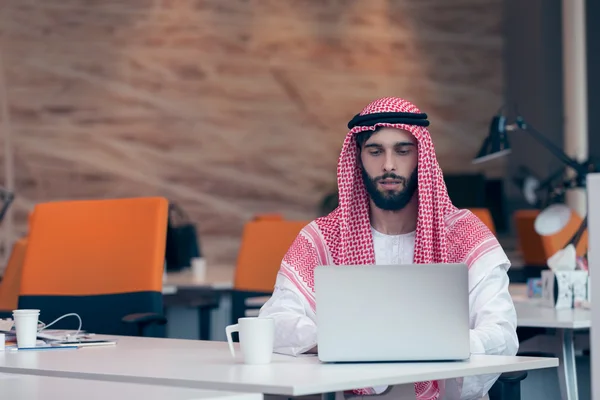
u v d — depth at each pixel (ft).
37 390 5.89
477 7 34.83
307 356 7.31
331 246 8.55
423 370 6.32
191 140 34.40
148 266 11.39
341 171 8.43
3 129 33.68
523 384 10.74
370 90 34.76
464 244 8.27
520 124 14.90
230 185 34.50
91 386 6.00
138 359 7.37
